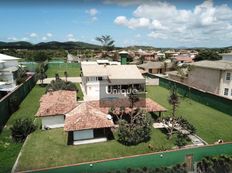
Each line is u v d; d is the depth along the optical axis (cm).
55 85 4091
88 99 3675
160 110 2748
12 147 2119
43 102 2889
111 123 2239
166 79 5009
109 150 2067
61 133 2431
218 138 2348
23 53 10669
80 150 2064
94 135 2292
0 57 5188
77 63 8750
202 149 1802
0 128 2447
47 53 11631
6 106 2833
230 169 1739
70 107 2673
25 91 4031
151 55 12188
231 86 3781
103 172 1573
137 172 1603
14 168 1753
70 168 1499
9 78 4338
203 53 8606
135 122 2488
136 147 2127
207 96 3606
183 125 2459
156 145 2159
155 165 1695
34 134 2398
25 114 3027
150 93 4484
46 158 1911
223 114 3166
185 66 6738
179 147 2109
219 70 3859
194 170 1761
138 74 3931
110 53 12638
